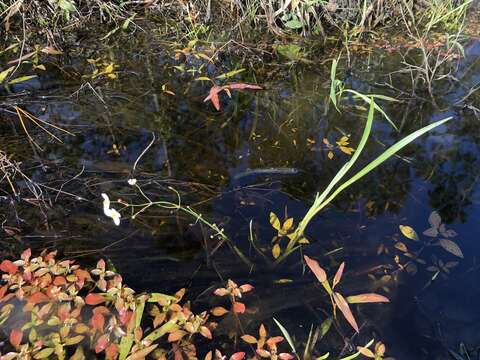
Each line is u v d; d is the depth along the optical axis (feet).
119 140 7.72
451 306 5.23
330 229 6.19
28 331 4.79
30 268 5.29
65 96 8.80
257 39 11.10
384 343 4.89
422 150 7.79
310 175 7.19
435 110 8.97
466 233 6.10
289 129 8.32
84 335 4.78
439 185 6.97
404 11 12.19
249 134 8.13
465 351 4.80
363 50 10.96
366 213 6.44
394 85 9.81
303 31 11.24
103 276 5.29
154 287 5.41
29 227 6.02
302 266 5.71
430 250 5.86
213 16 11.69
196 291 5.39
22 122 7.55
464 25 11.98
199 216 5.88
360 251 5.88
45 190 6.57
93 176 6.90
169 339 4.72
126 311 4.95
